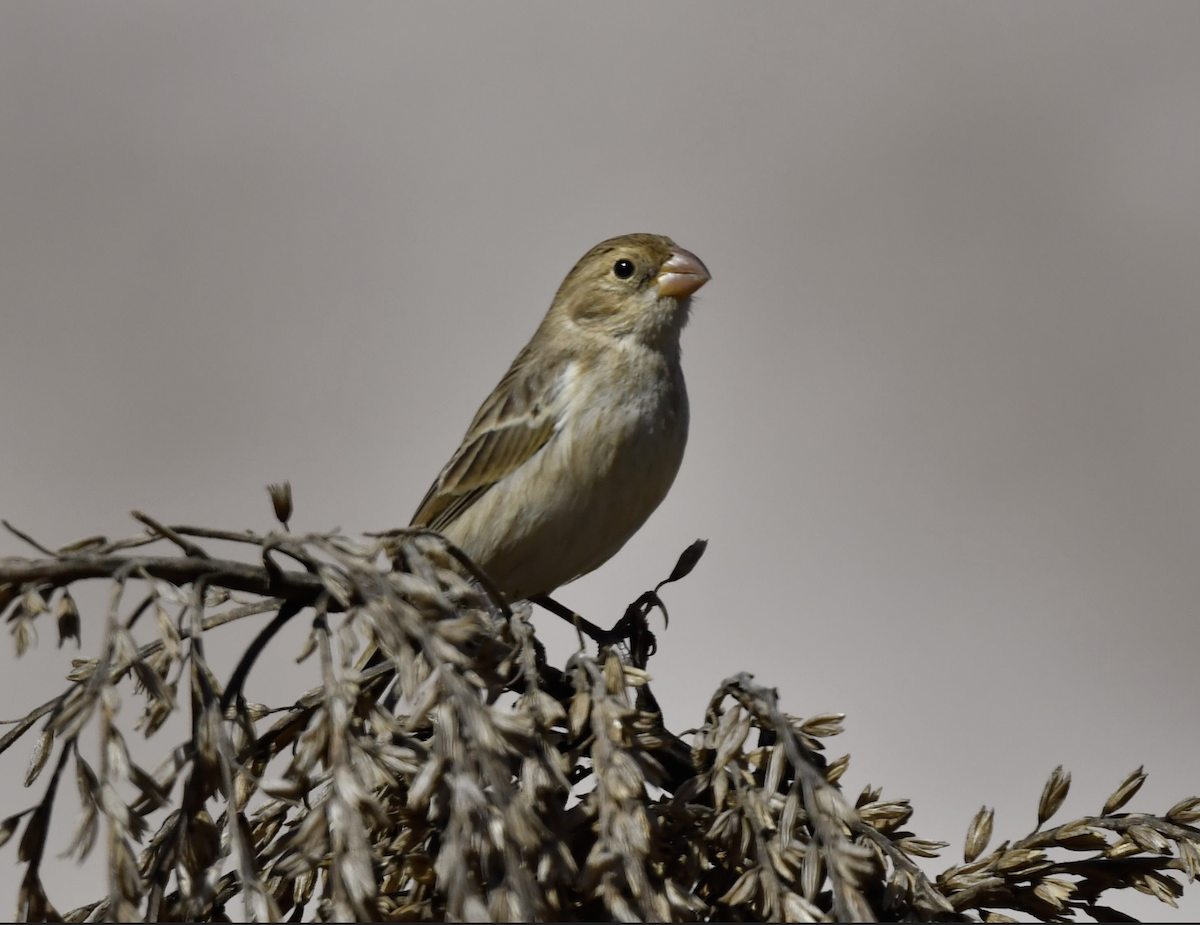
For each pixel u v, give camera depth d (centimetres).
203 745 169
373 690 226
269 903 162
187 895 166
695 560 263
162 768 167
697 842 184
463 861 154
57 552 169
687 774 202
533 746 166
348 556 175
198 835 167
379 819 159
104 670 164
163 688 164
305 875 191
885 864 191
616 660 185
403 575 173
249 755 187
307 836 163
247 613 189
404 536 183
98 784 160
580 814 178
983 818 214
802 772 185
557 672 208
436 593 172
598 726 177
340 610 179
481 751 159
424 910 176
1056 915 211
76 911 189
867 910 174
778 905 176
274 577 178
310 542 176
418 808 165
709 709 197
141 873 183
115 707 161
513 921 152
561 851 165
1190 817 209
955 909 211
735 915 185
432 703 162
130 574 171
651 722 185
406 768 164
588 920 175
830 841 179
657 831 176
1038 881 210
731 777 188
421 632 168
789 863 181
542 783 166
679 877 182
